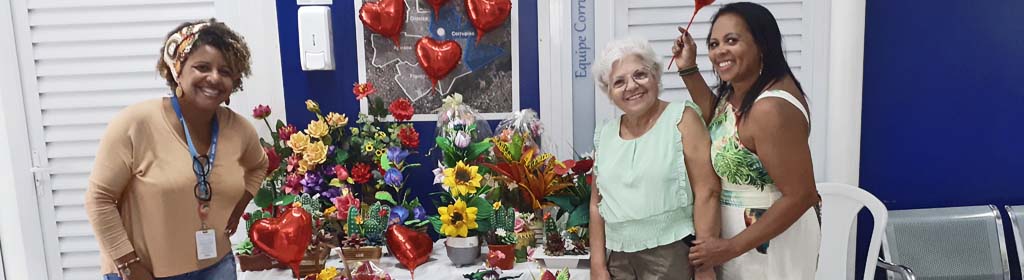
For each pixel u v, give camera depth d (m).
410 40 1.96
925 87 2.04
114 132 1.29
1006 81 2.04
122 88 1.99
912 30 2.01
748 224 1.36
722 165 1.36
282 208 1.83
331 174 1.95
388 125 2.02
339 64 1.99
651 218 1.37
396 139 1.93
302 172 1.87
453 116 1.87
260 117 1.91
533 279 1.62
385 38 1.96
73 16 1.95
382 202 1.98
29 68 1.97
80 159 2.04
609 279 1.49
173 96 1.38
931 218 2.09
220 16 1.95
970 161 2.09
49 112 2.01
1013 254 2.18
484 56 1.97
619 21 1.95
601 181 1.46
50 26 1.95
